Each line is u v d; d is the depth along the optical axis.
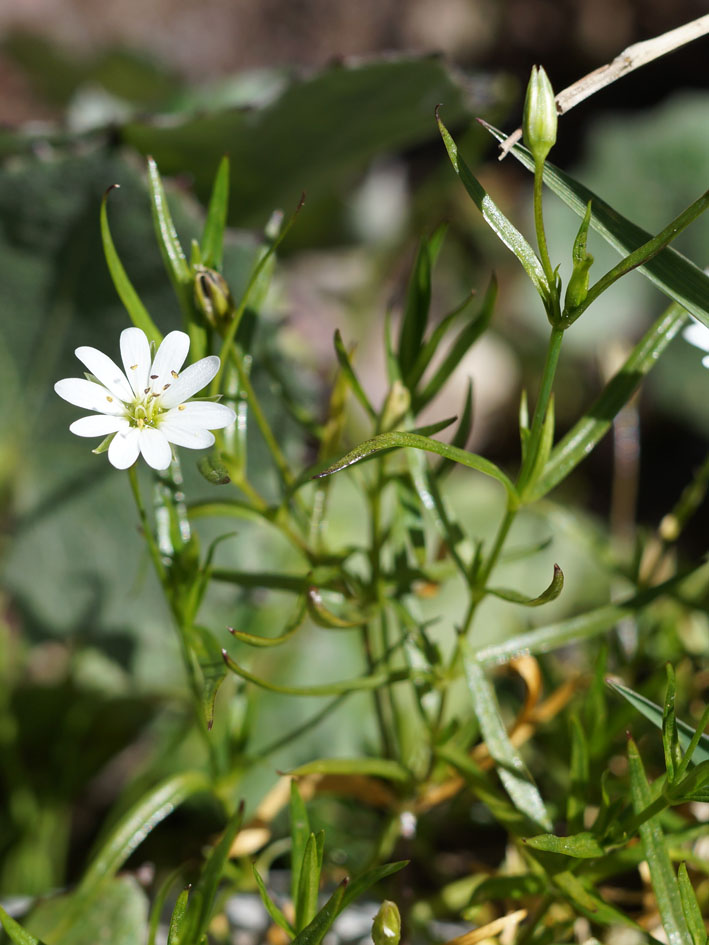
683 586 0.19
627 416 0.20
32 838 0.20
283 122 0.21
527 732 0.17
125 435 0.14
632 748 0.14
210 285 0.15
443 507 0.15
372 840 0.19
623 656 0.18
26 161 0.19
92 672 0.22
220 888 0.17
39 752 0.22
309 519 0.16
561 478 0.15
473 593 0.15
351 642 0.22
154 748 0.22
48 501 0.22
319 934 0.13
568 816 0.15
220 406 0.14
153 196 0.15
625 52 0.14
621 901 0.17
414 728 0.20
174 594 0.15
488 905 0.17
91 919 0.16
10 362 0.21
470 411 0.16
